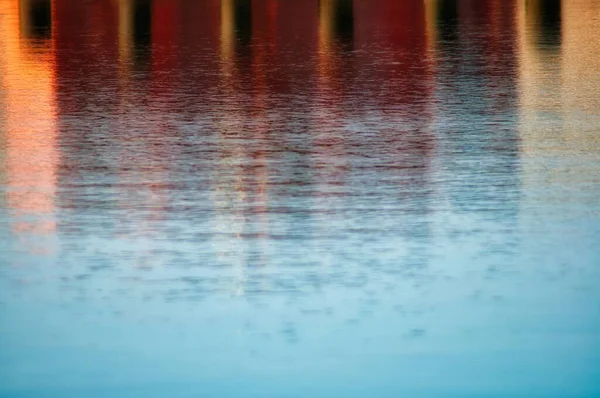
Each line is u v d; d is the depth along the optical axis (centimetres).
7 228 2836
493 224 2819
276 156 3719
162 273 2420
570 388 1794
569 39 7050
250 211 2995
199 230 2798
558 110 4522
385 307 2161
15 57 6525
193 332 2039
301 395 1775
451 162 3584
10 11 9519
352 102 4812
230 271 2428
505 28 7831
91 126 4312
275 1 10250
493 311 2131
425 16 8812
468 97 4881
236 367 1880
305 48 6838
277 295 2247
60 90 5247
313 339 1994
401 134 4069
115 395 1780
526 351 1936
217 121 4391
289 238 2706
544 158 3625
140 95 5072
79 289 2311
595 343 1967
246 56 6475
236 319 2103
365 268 2434
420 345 1964
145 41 7350
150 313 2147
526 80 5353
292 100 4888
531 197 3105
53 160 3684
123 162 3647
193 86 5334
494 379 1827
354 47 6869
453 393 1780
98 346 1978
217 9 9569
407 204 3045
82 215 2969
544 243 2630
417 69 5816
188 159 3691
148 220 2909
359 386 1805
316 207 3028
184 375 1850
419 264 2461
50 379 1841
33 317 2133
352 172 3462
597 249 2570
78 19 8825
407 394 1777
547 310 2134
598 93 4934
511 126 4194
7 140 4038
